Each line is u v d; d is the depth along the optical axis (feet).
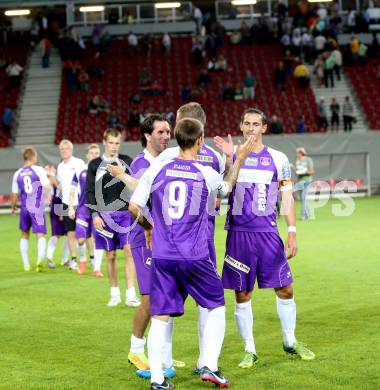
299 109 220.64
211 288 38.09
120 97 225.76
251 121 43.50
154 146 44.21
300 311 56.65
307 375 39.75
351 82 232.73
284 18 248.73
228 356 44.47
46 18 272.92
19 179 83.66
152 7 265.54
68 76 225.97
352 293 63.77
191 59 243.19
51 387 38.83
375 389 36.99
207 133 212.02
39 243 83.25
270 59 242.99
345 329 50.16
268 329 51.21
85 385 39.14
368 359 42.47
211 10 274.98
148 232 39.83
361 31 253.44
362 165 196.54
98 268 78.48
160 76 235.20
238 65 239.71
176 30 260.83
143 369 41.19
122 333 51.13
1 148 187.93
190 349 46.44
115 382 39.65
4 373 41.63
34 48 248.93
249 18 268.82
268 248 42.86
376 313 55.11
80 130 211.20
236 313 43.32
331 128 211.61
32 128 218.38
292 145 196.24
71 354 45.70
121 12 265.34
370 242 99.81
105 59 242.17
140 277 41.98
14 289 70.95
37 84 233.14
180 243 37.37
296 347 43.50
